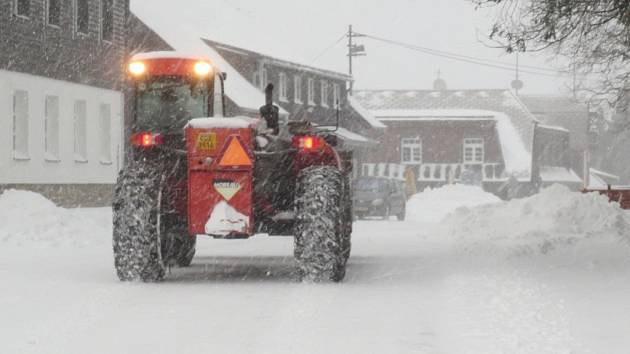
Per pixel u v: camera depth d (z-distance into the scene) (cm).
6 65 4906
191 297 1798
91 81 5769
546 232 3070
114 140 6044
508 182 10981
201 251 3080
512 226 3422
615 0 2383
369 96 13525
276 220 2164
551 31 2453
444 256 2770
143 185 2034
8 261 2564
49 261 2564
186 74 2327
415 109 12925
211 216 2033
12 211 3403
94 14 5797
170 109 2320
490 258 2633
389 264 2511
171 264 2433
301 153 2175
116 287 1942
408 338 1386
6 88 4909
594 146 17525
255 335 1405
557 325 1477
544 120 15712
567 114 15838
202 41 7350
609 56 2866
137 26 6625
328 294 1841
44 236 3250
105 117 6000
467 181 11569
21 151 5119
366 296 1816
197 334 1410
